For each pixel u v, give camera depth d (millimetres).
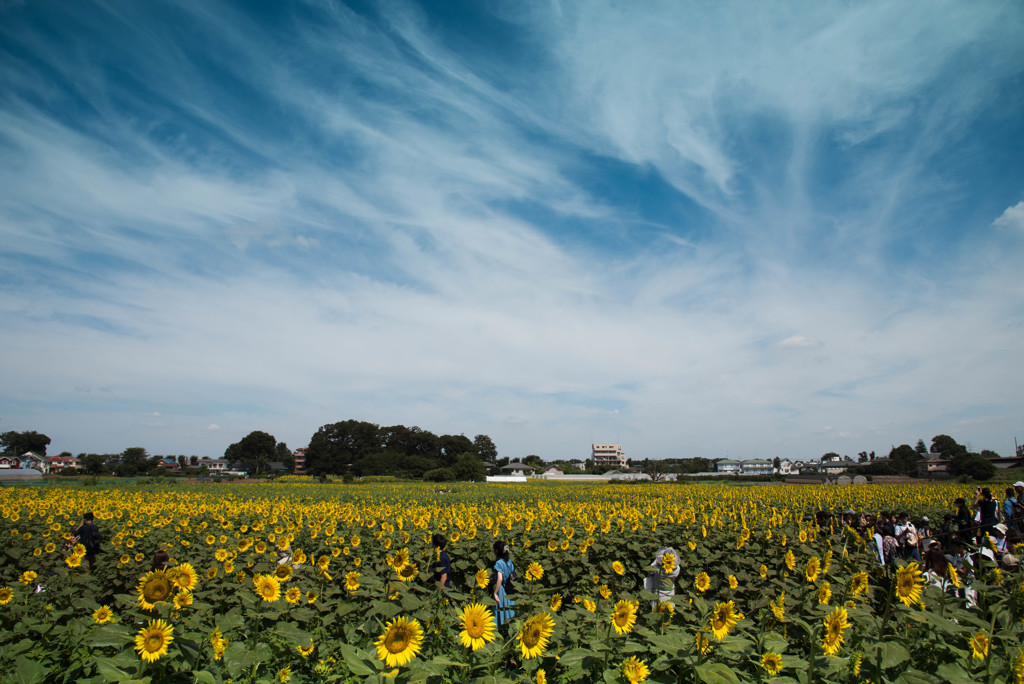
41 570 10828
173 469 153000
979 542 10617
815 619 5059
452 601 6398
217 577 7637
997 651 3738
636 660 3520
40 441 146625
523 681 3471
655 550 11695
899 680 3201
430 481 94000
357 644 5000
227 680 3664
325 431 135000
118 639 3564
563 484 71875
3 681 4000
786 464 151875
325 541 13172
